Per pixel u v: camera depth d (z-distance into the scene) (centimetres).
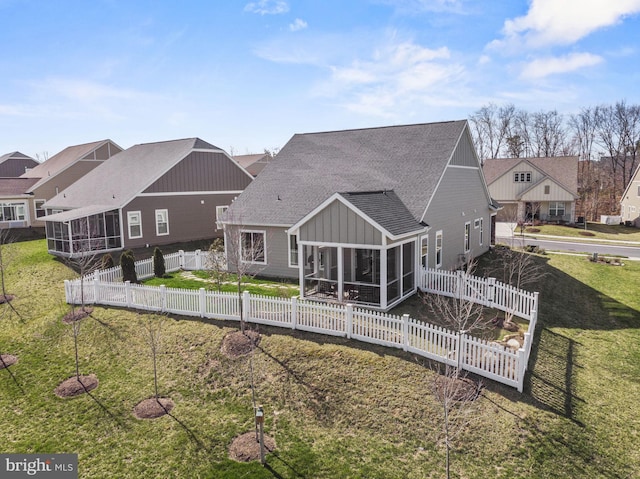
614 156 7119
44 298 2081
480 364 1270
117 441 1107
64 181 4216
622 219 5362
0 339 1683
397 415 1126
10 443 1120
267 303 1583
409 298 1903
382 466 982
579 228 4550
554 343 1562
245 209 2444
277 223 2262
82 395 1305
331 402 1189
